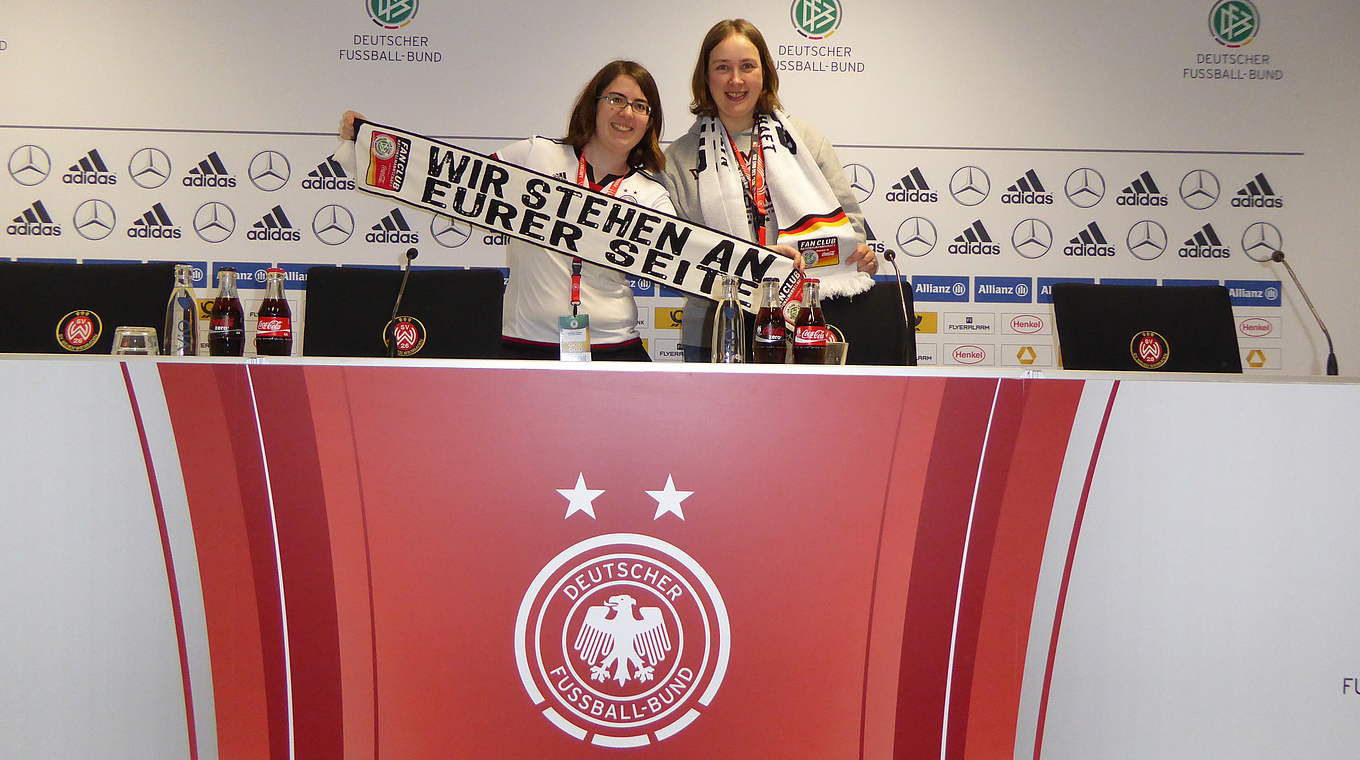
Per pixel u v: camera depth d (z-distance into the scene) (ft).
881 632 4.60
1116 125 12.32
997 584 4.63
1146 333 7.59
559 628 4.57
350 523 4.58
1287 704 4.65
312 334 7.91
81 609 4.58
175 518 4.59
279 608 4.58
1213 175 12.37
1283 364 12.39
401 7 11.97
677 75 12.17
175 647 4.57
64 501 4.58
